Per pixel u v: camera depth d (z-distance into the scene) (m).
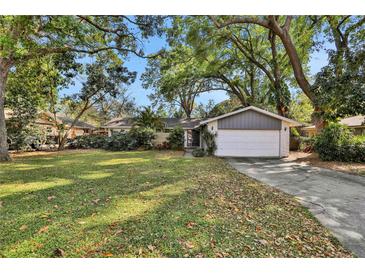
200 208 4.42
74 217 3.92
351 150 11.75
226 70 21.83
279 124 14.91
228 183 6.76
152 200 4.89
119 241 3.10
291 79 20.84
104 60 19.17
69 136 28.66
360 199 5.42
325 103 11.53
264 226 3.74
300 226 3.81
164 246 3.01
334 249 3.13
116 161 11.74
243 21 13.95
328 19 13.96
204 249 2.98
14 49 9.99
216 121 14.89
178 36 14.77
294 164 11.63
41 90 18.77
